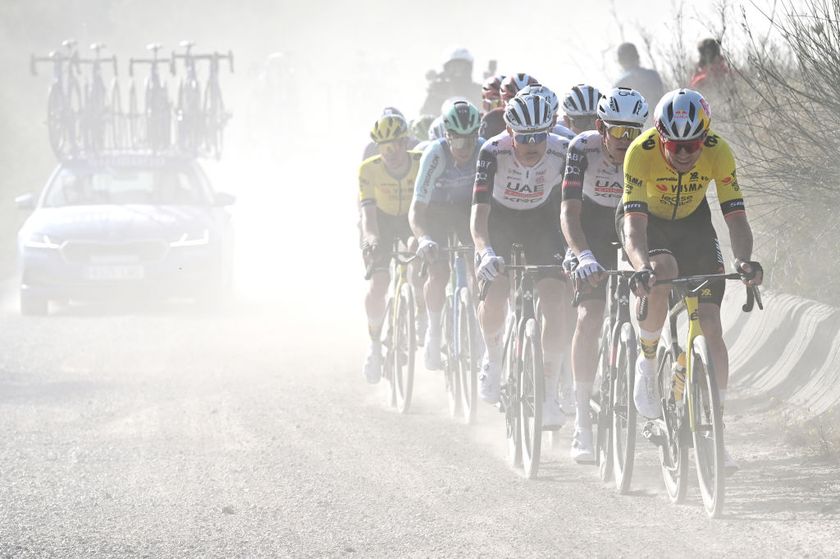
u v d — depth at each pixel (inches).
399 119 1090.7
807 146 1075.3
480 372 930.1
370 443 965.2
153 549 699.4
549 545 681.6
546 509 759.7
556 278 876.6
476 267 903.1
